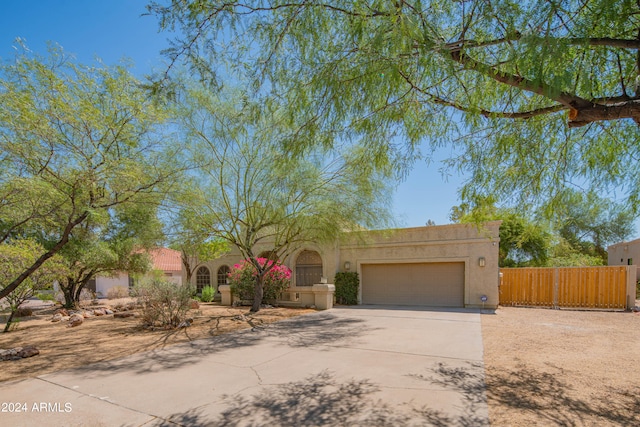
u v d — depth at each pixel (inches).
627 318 502.6
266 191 488.4
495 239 608.7
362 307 656.4
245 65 184.9
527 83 146.3
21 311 631.8
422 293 671.1
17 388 219.8
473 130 222.7
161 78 186.7
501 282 665.6
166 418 176.4
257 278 594.6
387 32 158.9
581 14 149.7
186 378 237.3
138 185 348.5
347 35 173.8
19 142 288.8
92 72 313.9
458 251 635.5
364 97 179.5
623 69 185.9
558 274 627.8
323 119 186.7
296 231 580.4
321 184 512.1
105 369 259.8
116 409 187.5
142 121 331.3
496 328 424.5
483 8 154.6
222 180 515.2
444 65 163.9
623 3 135.3
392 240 688.4
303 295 658.8
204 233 532.7
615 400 194.4
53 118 298.4
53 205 331.0
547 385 219.1
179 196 417.1
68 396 205.5
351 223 557.9
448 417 173.9
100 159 319.9
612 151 214.7
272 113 197.8
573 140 225.3
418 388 214.7
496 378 233.1
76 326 471.5
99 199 348.5
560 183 228.4
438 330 412.5
